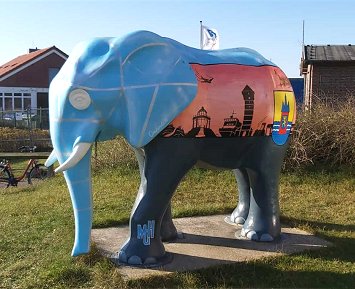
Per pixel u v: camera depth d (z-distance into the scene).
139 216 3.94
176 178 3.89
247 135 4.18
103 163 9.00
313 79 13.33
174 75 3.65
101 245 4.52
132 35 3.62
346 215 5.74
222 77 3.98
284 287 3.65
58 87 3.46
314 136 8.31
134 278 3.66
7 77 30.41
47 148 16.84
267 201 4.57
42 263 4.06
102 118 3.49
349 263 4.12
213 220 5.42
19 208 6.34
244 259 4.11
